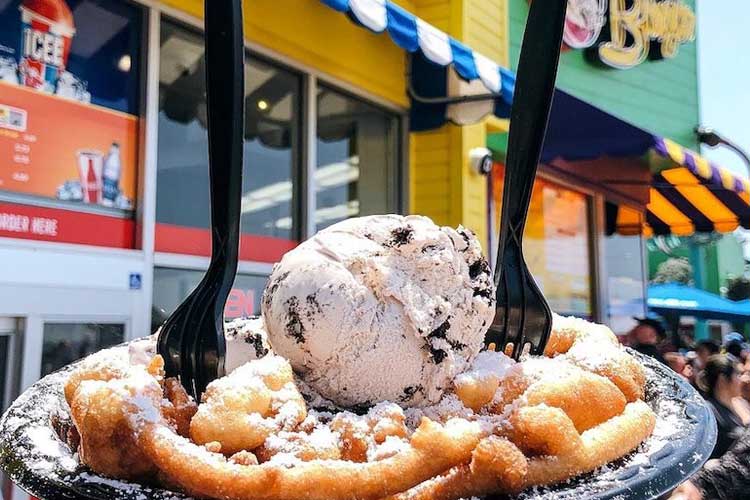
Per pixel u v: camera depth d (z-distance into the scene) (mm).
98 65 2830
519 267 1203
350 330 1047
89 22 2805
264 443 896
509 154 1201
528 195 1197
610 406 996
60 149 2676
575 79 6250
